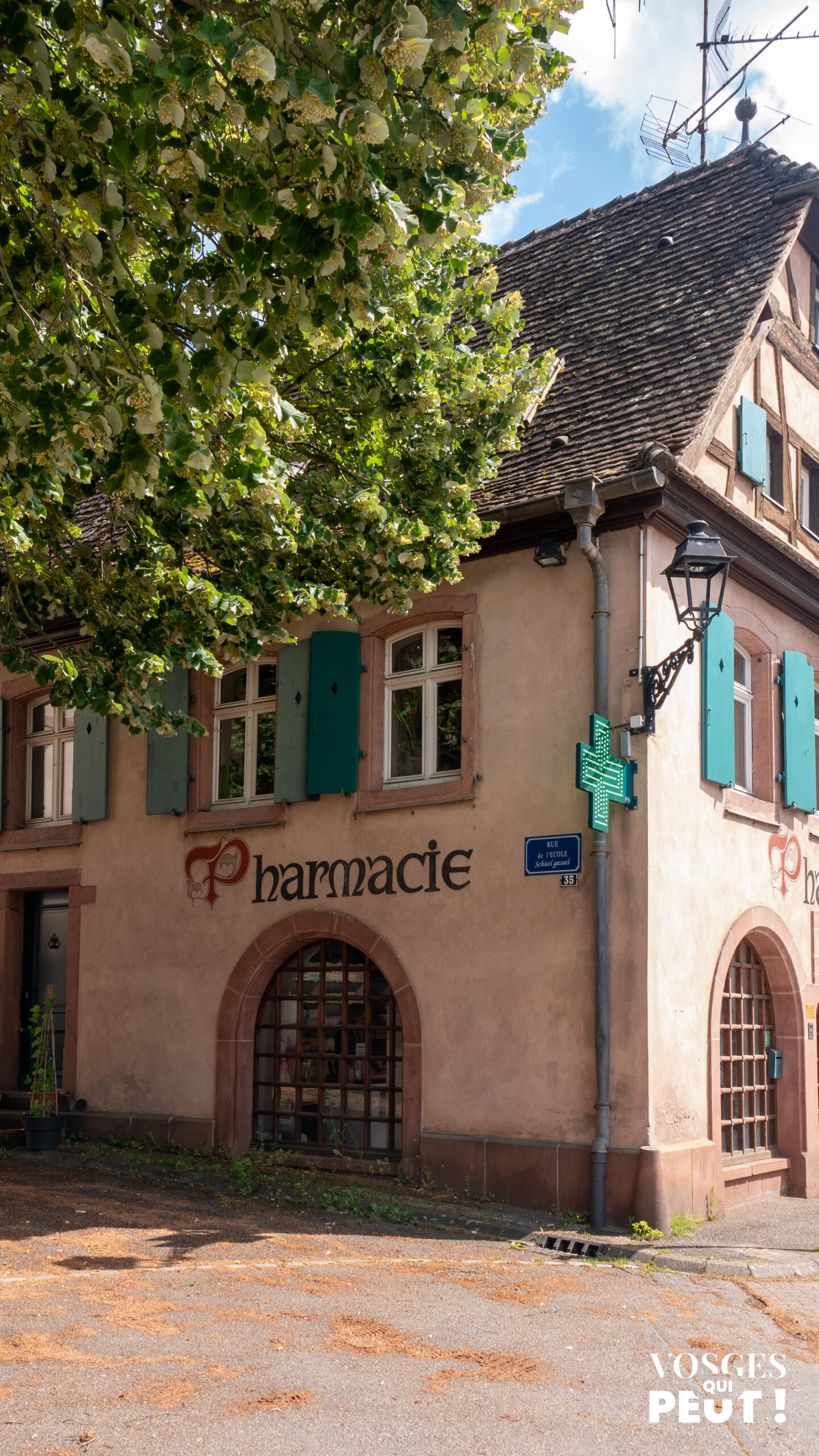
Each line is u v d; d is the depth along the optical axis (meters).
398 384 8.12
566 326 12.29
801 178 11.77
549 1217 8.69
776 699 11.60
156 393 5.04
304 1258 7.13
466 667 10.10
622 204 13.52
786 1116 11.17
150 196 5.63
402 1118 10.09
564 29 5.12
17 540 6.23
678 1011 9.16
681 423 9.90
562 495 9.23
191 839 11.85
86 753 12.81
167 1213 8.46
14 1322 5.43
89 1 4.80
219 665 7.67
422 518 8.37
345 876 10.60
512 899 9.52
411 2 4.57
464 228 5.43
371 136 4.50
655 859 9.00
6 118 4.97
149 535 7.56
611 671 9.27
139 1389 4.56
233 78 4.46
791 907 11.45
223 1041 11.16
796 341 12.68
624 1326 5.86
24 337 5.39
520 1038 9.29
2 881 13.53
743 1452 4.28
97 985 12.38
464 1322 5.77
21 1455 3.93
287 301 5.34
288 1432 4.20
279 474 6.12
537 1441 4.24
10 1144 11.83
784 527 12.08
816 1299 6.68
